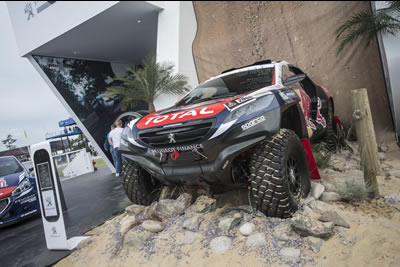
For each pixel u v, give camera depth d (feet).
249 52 20.54
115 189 18.01
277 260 6.16
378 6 15.55
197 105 8.94
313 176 9.65
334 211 7.36
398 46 14.44
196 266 6.55
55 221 9.43
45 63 25.49
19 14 23.09
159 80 20.67
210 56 21.76
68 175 28.30
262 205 7.29
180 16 21.31
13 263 9.04
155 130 8.04
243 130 7.07
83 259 8.27
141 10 21.90
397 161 12.12
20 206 13.73
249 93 8.48
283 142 7.39
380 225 6.79
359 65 16.62
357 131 8.32
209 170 7.49
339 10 17.43
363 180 8.45
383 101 15.94
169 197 9.68
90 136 27.48
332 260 5.90
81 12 21.27
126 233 8.50
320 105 13.00
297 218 6.80
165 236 7.92
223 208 8.71
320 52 18.07
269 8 19.98
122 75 22.61
